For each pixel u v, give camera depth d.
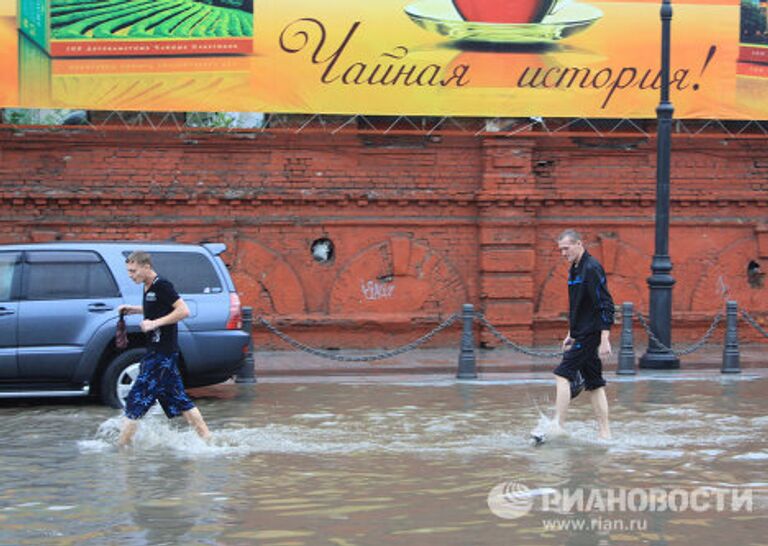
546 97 22.78
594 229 23.70
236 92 21.86
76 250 15.38
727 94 23.23
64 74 21.41
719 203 24.00
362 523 9.02
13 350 14.84
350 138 22.97
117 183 22.31
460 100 22.56
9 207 21.95
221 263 15.94
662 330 20.53
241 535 8.63
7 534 8.65
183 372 15.41
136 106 21.64
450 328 23.25
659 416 14.66
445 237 23.25
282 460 11.56
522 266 23.11
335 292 22.88
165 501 9.71
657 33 22.97
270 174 22.77
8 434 13.18
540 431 12.44
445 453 11.98
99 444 12.47
